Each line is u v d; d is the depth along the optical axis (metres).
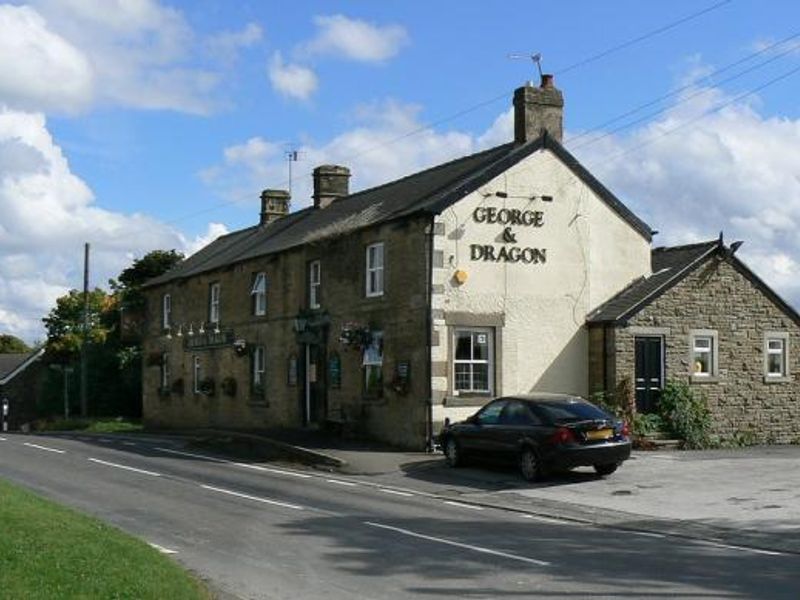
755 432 27.80
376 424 27.09
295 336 31.73
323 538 13.04
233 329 36.41
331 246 29.91
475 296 25.80
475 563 11.37
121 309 56.62
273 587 9.99
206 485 19.16
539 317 26.64
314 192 37.22
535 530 14.27
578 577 10.56
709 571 11.01
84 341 51.84
